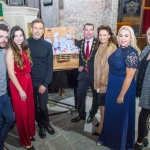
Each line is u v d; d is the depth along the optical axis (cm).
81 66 230
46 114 220
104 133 197
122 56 159
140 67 171
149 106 165
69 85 259
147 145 204
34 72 197
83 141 214
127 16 543
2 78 159
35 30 187
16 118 183
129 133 184
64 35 231
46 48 192
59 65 217
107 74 187
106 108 184
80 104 248
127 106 169
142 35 547
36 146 206
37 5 445
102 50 190
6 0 381
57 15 385
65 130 237
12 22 293
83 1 371
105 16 388
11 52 162
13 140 217
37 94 209
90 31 217
